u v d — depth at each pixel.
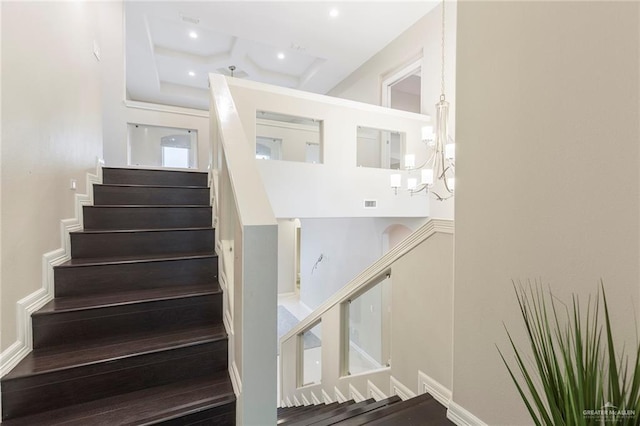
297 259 9.46
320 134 4.20
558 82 1.07
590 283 0.99
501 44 1.27
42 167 1.62
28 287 1.44
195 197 2.64
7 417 1.17
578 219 1.02
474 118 1.39
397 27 5.27
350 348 2.46
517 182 1.20
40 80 1.62
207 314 1.73
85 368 1.27
